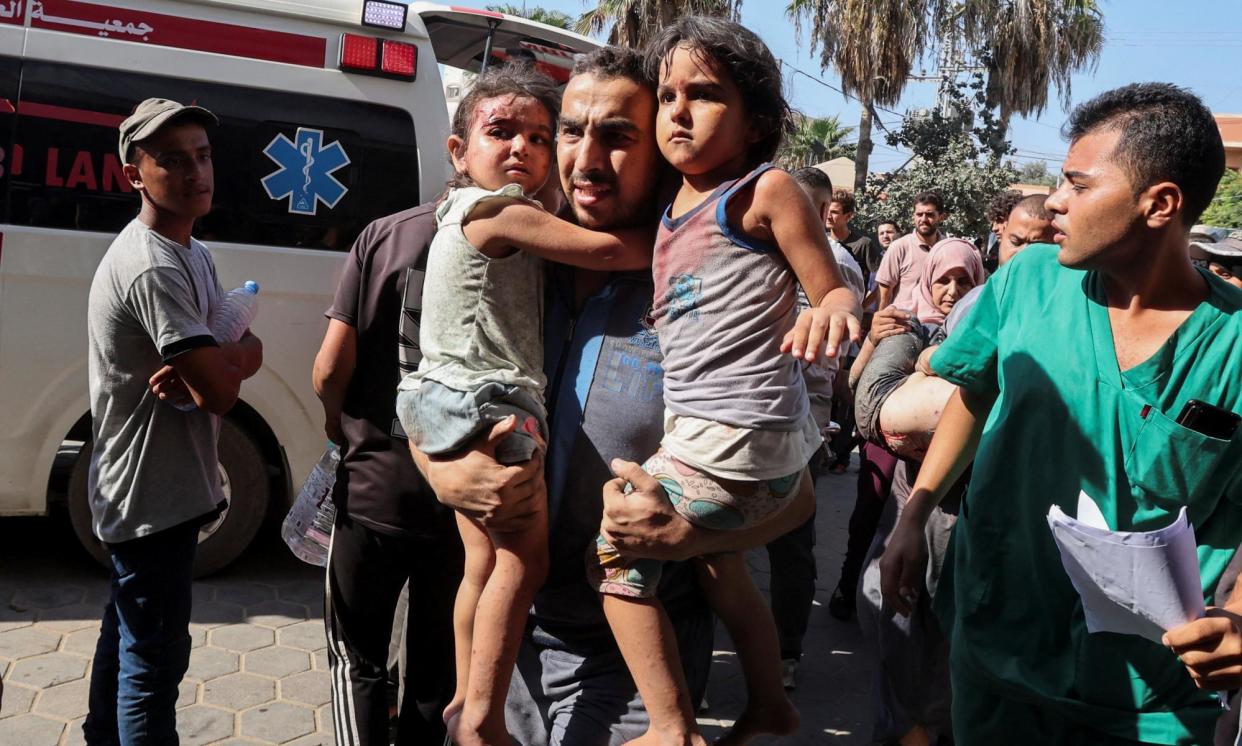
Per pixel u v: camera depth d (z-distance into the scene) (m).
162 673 3.01
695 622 2.19
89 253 4.55
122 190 4.60
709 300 1.81
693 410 1.83
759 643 2.18
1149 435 1.92
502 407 1.96
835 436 8.30
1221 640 1.70
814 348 1.64
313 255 4.84
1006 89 19.59
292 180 4.79
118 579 3.02
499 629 2.00
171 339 2.87
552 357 2.13
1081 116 1.97
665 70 1.80
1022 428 2.08
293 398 4.89
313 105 4.81
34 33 4.43
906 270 8.39
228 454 4.91
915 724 3.30
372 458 3.03
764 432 1.80
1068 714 2.06
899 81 19.27
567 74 5.96
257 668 4.29
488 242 1.96
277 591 5.04
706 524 1.84
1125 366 1.97
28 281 4.47
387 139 4.94
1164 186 1.84
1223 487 1.92
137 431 2.93
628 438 2.06
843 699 4.43
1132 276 1.95
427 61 5.00
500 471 1.94
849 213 6.99
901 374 3.30
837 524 7.00
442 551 3.05
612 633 2.12
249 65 4.70
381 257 3.01
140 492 2.93
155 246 2.94
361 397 3.06
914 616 3.15
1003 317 2.20
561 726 2.13
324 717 3.96
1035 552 2.08
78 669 4.14
